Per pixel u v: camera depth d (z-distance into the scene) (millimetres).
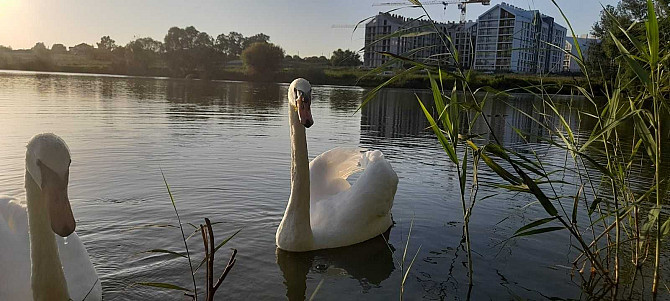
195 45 92250
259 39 128375
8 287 4809
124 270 5777
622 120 4883
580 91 6023
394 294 5465
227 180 9836
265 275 5867
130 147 12891
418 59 5348
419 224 7793
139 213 7738
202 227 3500
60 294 4230
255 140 14789
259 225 7477
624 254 6586
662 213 8188
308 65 85688
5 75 56469
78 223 7215
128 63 93312
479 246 6871
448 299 5332
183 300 5102
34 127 15477
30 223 4125
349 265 6316
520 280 5801
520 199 9117
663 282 5754
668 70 5227
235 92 42781
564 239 7121
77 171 10172
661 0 5660
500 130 20531
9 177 9406
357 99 38938
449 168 11531
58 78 54625
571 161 13000
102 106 23594
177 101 29609
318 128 18969
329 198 7750
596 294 5457
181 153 12367
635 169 11547
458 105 5191
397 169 11328
